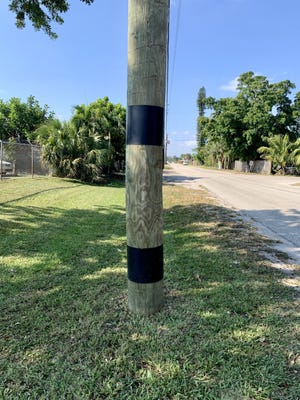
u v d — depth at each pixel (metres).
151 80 1.99
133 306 2.23
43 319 2.15
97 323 2.10
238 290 2.68
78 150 12.96
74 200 7.54
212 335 1.97
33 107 22.14
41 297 2.48
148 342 1.90
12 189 8.24
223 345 1.87
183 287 2.72
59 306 2.34
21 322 2.10
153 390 1.51
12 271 3.02
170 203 8.12
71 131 12.84
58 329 2.03
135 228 2.13
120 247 3.89
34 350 1.81
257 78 27.30
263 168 27.34
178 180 17.98
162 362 1.71
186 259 3.50
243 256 3.66
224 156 37.50
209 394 1.49
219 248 3.96
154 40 1.97
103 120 15.08
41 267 3.14
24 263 3.24
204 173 27.38
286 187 13.48
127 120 2.11
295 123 27.44
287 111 27.09
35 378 1.58
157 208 2.14
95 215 5.90
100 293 2.57
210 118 31.45
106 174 16.38
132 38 1.99
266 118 26.23
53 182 10.91
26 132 21.20
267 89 27.22
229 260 3.49
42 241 4.04
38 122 21.45
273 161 25.59
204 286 2.76
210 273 3.08
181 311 2.28
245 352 1.81
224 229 5.05
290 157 23.94
